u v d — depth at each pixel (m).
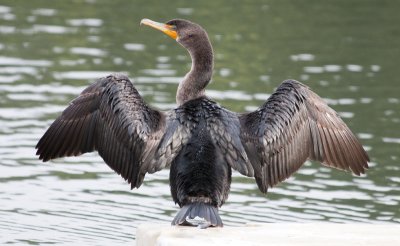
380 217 13.63
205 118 9.89
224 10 26.66
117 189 14.57
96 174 15.21
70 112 9.91
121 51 22.41
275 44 23.34
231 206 14.05
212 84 19.88
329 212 13.81
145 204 14.01
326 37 24.14
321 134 10.07
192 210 9.37
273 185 10.04
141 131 9.80
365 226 10.32
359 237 9.77
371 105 18.89
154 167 9.73
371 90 19.91
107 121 9.91
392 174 15.42
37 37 23.39
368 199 14.41
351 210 13.93
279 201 14.30
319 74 20.98
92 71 20.61
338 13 26.80
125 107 9.88
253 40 23.61
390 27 25.25
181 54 22.33
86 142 9.98
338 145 10.05
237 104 18.42
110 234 12.86
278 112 9.95
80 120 9.94
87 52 22.22
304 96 10.05
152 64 21.28
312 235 9.80
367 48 23.27
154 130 9.88
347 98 19.34
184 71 20.75
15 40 23.06
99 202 14.04
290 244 9.40
